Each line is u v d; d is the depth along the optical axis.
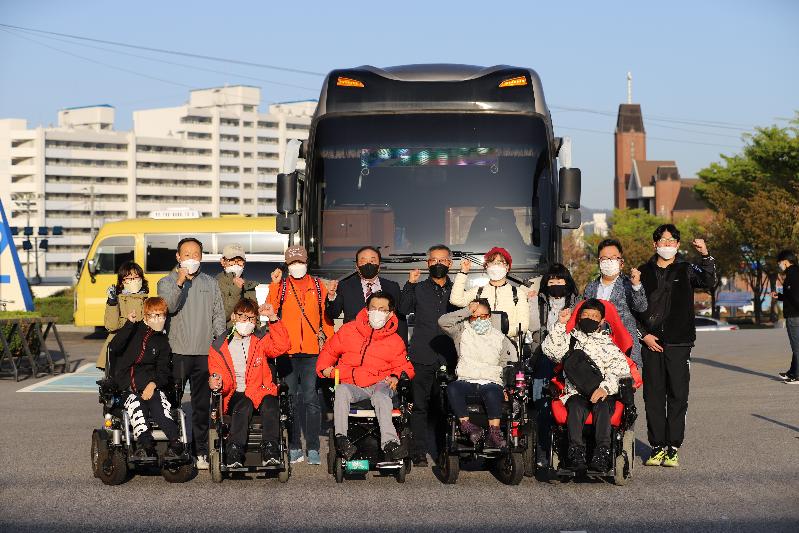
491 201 12.62
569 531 7.85
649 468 10.60
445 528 7.97
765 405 15.50
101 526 8.11
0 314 21.92
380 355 10.07
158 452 10.09
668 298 10.64
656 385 10.70
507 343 10.02
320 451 11.99
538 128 12.80
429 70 13.14
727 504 8.77
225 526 8.09
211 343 10.38
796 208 60.59
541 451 10.66
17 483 9.94
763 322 67.88
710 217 87.00
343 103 12.94
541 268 12.45
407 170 12.70
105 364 10.73
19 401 16.80
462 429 9.83
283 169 13.16
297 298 10.91
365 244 12.62
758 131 63.03
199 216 33.69
